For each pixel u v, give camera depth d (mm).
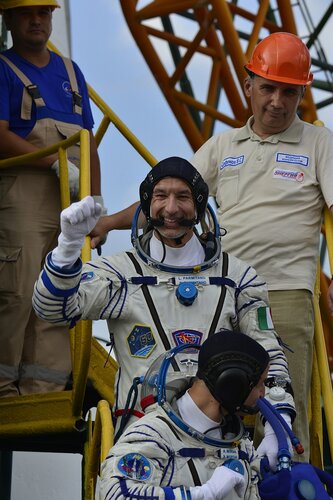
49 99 6980
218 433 4488
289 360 5988
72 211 4598
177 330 4996
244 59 11852
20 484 9289
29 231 6715
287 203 6180
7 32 9461
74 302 4879
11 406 6344
